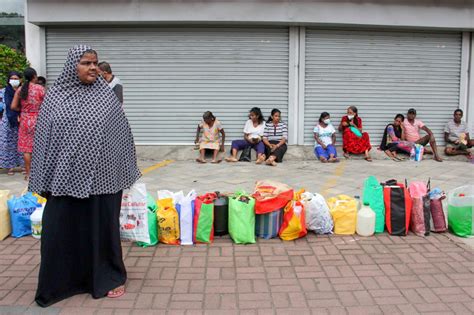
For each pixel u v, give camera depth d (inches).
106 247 139.8
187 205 184.7
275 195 190.5
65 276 137.2
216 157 362.3
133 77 383.2
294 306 135.3
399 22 380.5
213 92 387.2
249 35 383.2
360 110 401.7
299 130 394.6
